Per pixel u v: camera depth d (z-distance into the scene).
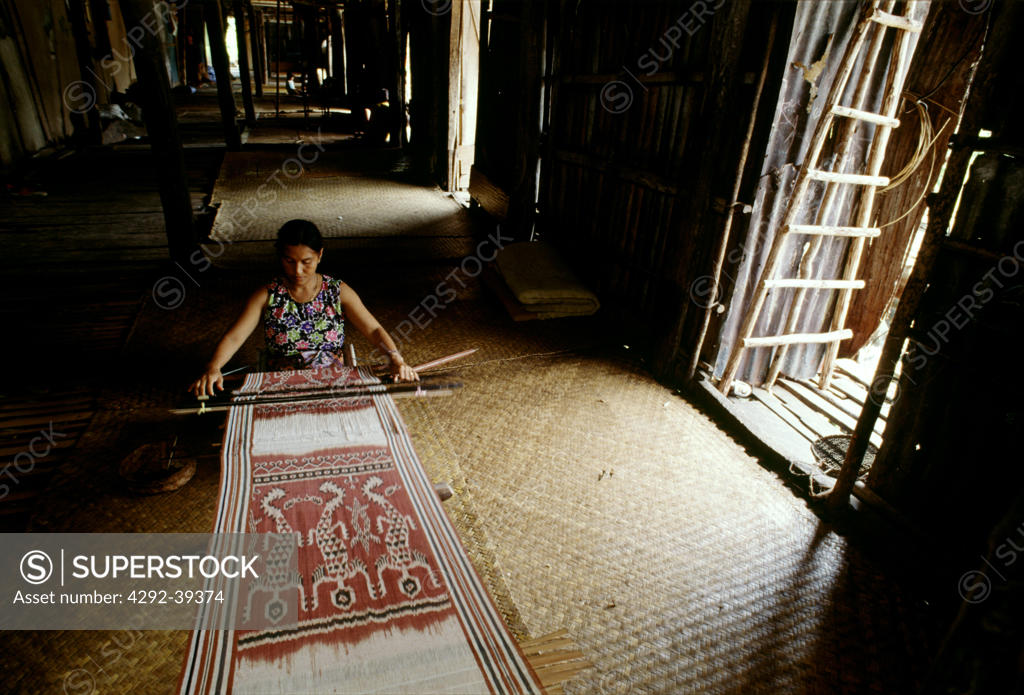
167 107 5.08
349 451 2.17
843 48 3.25
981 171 2.27
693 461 3.32
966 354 2.37
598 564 2.55
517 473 3.10
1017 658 1.38
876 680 2.14
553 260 5.39
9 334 4.18
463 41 8.70
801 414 3.93
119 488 2.75
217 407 2.38
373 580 1.64
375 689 1.34
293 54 23.95
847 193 3.78
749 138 3.35
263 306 2.80
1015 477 2.23
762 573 2.58
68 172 9.16
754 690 2.07
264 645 1.42
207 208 7.64
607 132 4.86
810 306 4.03
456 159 9.23
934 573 2.46
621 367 4.31
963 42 3.49
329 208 8.02
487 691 1.36
